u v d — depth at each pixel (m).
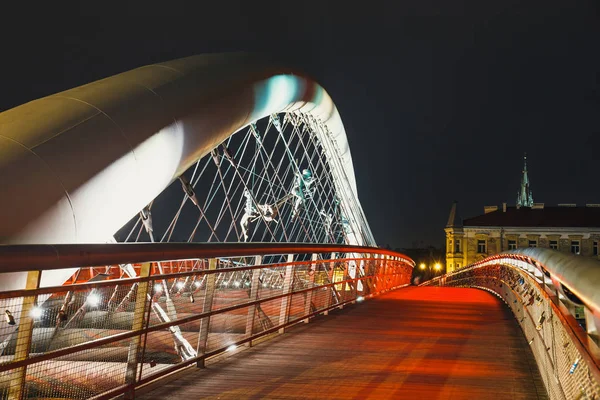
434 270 106.94
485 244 77.19
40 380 4.38
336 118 25.28
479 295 19.48
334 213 25.77
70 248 3.75
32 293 3.70
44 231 5.01
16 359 3.71
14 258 3.32
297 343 7.99
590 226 73.94
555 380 4.64
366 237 31.34
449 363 6.77
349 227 25.97
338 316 11.52
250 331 7.63
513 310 12.28
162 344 6.69
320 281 11.88
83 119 5.92
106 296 4.85
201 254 5.59
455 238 78.94
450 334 9.13
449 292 21.22
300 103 17.61
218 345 6.98
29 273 3.76
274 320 9.37
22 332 3.73
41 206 5.00
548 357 5.22
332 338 8.50
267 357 6.95
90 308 4.73
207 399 5.02
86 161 5.56
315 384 5.65
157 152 6.76
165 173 7.23
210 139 8.80
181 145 7.48
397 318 11.27
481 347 7.90
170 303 6.89
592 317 2.78
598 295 2.38
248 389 5.40
